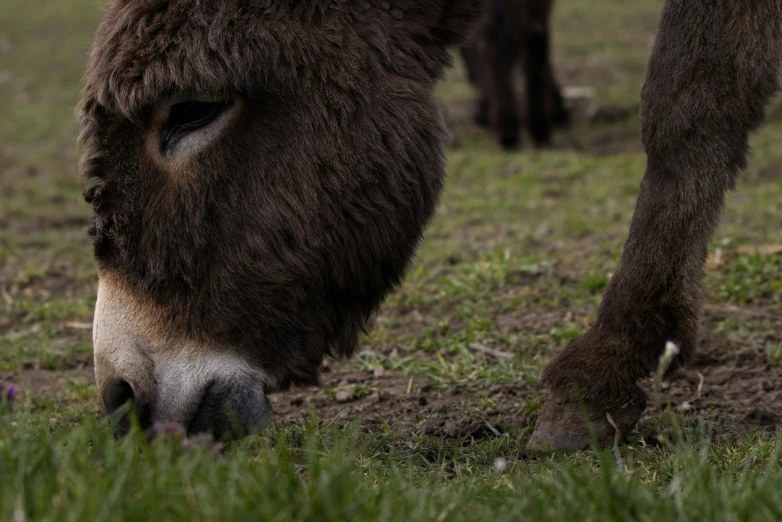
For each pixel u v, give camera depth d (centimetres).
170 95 322
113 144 329
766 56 338
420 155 349
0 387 480
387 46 343
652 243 352
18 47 1872
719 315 560
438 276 681
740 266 631
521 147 1166
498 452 367
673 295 353
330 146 333
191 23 322
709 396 447
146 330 328
